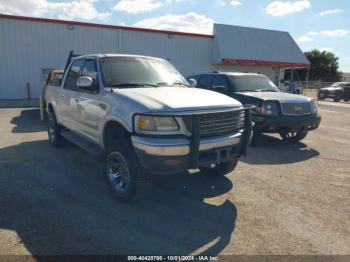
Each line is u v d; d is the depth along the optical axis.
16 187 4.65
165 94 4.26
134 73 5.09
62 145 7.03
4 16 18.28
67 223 3.61
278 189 4.86
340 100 27.30
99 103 4.62
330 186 5.04
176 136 3.78
